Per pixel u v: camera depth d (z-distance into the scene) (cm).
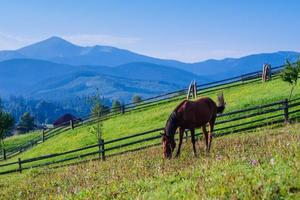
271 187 769
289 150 1029
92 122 5347
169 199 848
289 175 812
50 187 1555
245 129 2745
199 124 1652
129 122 4528
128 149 3166
